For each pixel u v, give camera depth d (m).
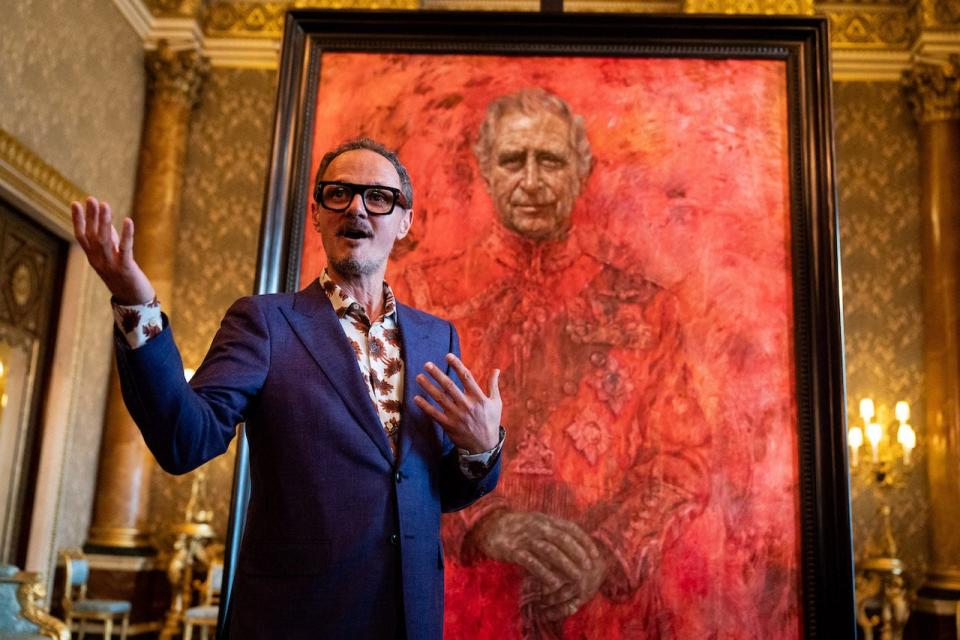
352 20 4.58
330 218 1.95
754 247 4.31
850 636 3.78
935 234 8.09
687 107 4.48
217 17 8.98
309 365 1.80
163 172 8.45
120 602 7.23
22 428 6.93
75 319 7.39
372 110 4.52
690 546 4.02
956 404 7.64
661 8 8.84
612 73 4.55
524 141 4.48
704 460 4.10
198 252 8.59
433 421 1.91
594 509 4.07
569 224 4.40
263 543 1.71
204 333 8.45
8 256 6.62
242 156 8.78
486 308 4.32
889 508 7.73
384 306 2.02
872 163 8.49
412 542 1.75
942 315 7.90
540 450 4.14
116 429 8.00
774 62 4.49
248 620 1.67
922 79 8.38
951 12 8.34
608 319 4.29
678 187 4.41
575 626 3.95
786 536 4.01
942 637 7.16
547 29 4.55
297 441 1.74
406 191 2.06
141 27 8.51
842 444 3.94
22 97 6.43
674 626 3.94
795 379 4.16
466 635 3.95
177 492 8.16
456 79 4.56
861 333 8.16
